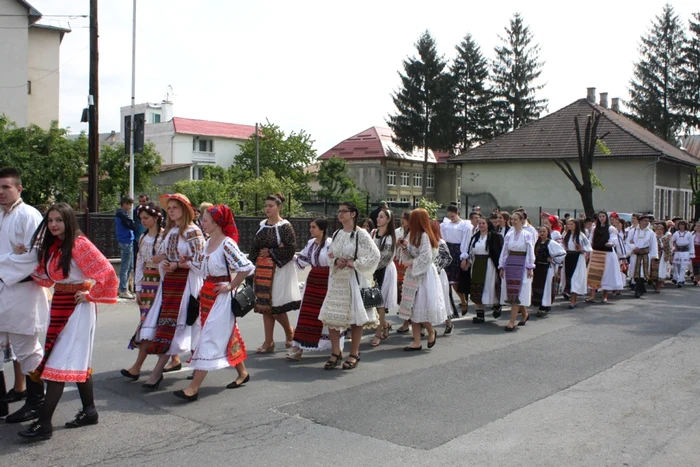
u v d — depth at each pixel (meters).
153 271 6.61
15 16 32.28
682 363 7.99
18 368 5.79
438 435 5.25
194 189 28.52
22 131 24.30
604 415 5.88
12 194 5.31
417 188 63.47
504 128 53.06
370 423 5.52
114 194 30.67
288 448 4.90
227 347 6.17
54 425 5.30
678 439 5.28
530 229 11.70
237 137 62.47
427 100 51.88
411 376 7.18
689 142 64.81
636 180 34.88
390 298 9.23
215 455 4.73
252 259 8.33
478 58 53.25
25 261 5.07
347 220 7.35
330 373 7.29
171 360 7.13
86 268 4.94
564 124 39.22
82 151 25.09
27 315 5.20
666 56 51.72
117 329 9.66
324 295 7.72
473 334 9.90
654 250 15.33
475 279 10.95
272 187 30.30
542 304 11.62
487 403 6.17
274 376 7.08
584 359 8.14
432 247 8.46
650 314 12.11
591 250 13.16
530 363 7.89
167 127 59.47
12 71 32.41
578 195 36.78
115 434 5.12
